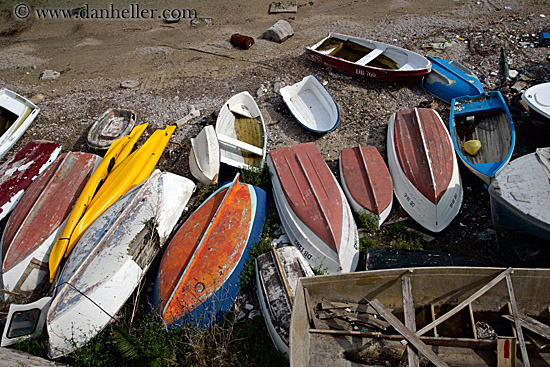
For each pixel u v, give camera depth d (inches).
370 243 309.0
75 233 313.1
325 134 405.4
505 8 536.7
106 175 365.4
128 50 569.3
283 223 324.8
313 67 494.0
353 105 433.1
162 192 332.5
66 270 286.4
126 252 292.8
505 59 452.1
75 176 360.5
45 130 454.9
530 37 481.7
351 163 345.7
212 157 350.0
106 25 625.3
